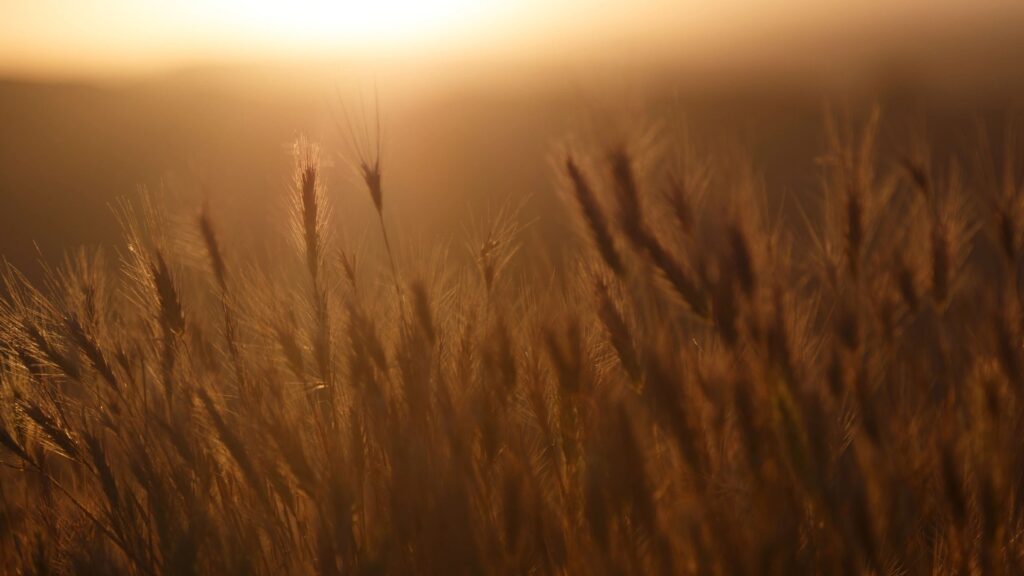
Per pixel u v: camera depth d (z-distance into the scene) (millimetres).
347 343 2281
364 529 2262
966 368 2250
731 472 2199
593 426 2238
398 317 2299
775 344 2191
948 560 2221
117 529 2277
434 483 2229
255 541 2277
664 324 2217
